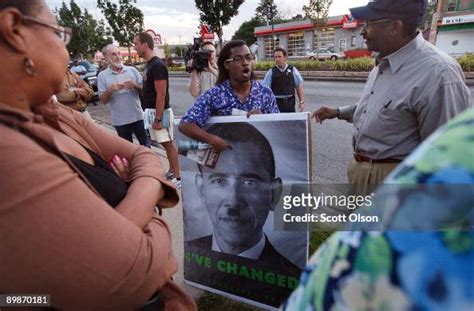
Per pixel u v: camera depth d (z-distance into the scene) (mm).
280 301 1932
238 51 1997
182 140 2000
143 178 1036
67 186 705
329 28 30906
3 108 695
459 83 1619
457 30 19453
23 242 649
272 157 1792
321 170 4320
